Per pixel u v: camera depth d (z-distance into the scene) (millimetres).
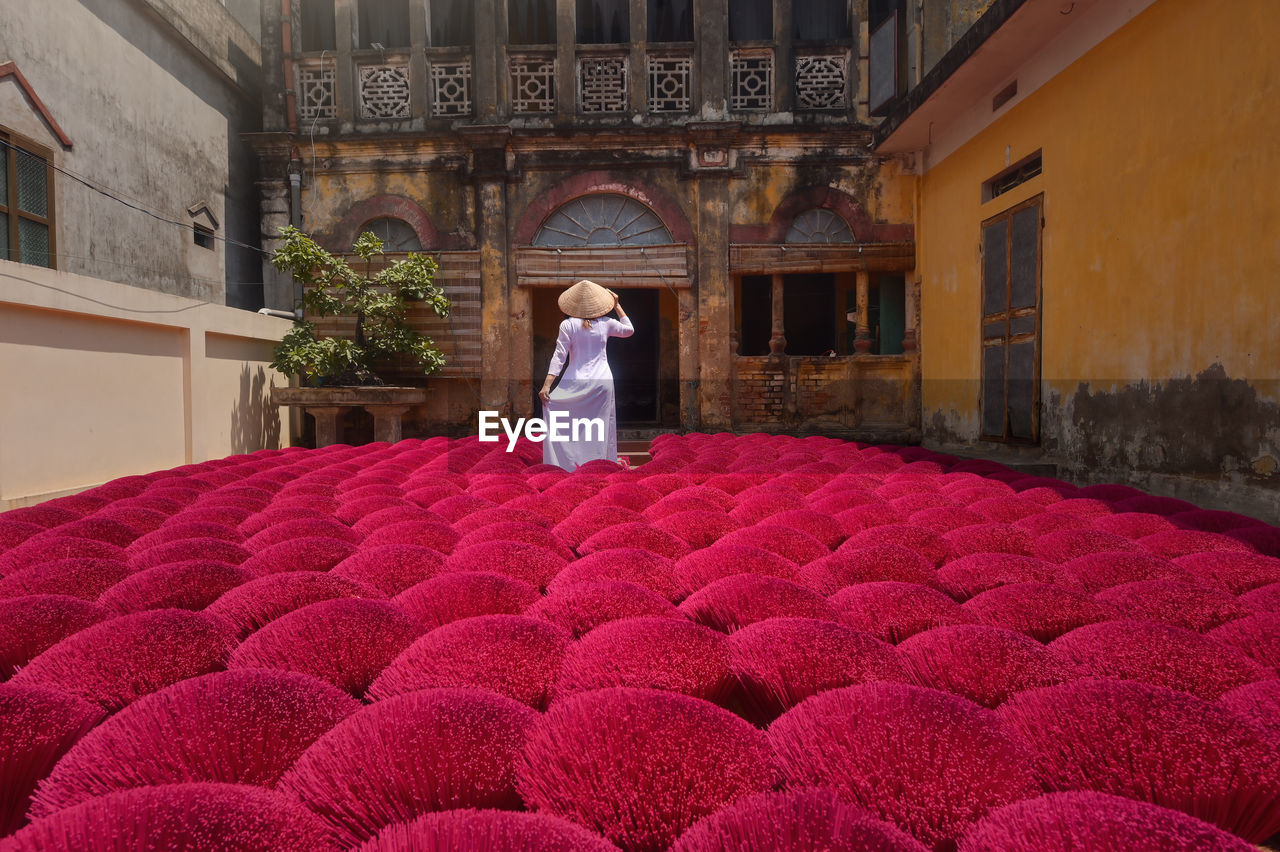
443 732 960
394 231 10914
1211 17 4836
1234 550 2131
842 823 781
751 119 10734
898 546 2000
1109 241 5949
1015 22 6438
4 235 6973
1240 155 4613
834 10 11047
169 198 9461
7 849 711
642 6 10688
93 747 959
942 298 9531
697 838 784
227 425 7527
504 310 10680
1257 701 1170
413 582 1874
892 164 10594
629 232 10828
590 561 1902
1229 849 748
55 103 7602
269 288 10781
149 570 1758
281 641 1330
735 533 2252
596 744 937
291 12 10789
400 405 8711
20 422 4898
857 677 1227
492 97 10672
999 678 1260
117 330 5863
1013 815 822
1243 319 4590
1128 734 1023
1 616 1474
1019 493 3186
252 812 773
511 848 745
